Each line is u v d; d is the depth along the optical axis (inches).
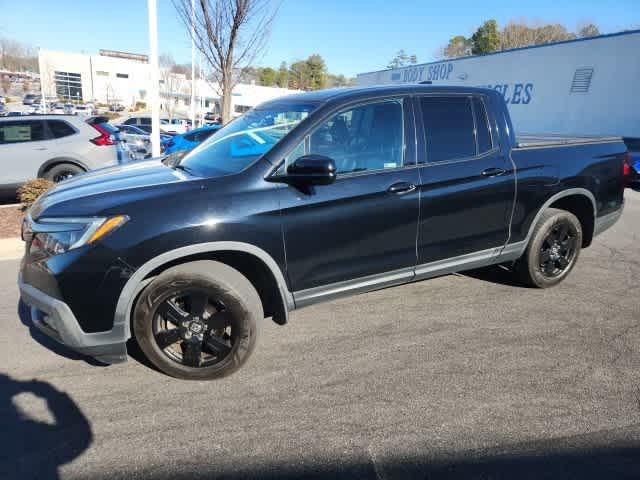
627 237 264.5
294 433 101.0
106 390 116.8
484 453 94.9
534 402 111.5
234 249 114.9
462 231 148.0
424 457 93.9
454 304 167.2
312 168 114.0
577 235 176.9
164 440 99.0
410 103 139.9
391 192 132.3
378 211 131.2
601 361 129.8
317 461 92.9
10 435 100.3
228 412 108.1
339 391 116.0
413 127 139.0
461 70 898.7
